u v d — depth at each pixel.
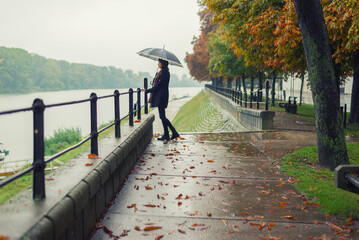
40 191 2.84
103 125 35.94
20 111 2.49
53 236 2.51
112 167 4.54
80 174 3.58
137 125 7.86
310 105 33.12
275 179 6.01
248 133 12.01
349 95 36.31
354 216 4.21
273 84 28.78
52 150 29.45
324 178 5.96
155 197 4.96
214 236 3.70
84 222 3.44
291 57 14.45
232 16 14.01
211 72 41.75
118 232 3.75
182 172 6.37
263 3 12.87
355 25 9.23
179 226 3.95
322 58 6.40
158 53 8.91
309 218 4.25
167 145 9.23
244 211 4.48
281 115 20.39
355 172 4.11
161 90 9.27
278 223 4.08
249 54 15.85
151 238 3.61
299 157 7.54
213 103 37.88
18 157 27.73
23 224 2.29
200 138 10.66
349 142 10.66
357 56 16.05
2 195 8.81
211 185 5.62
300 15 6.41
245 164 7.09
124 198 4.89
